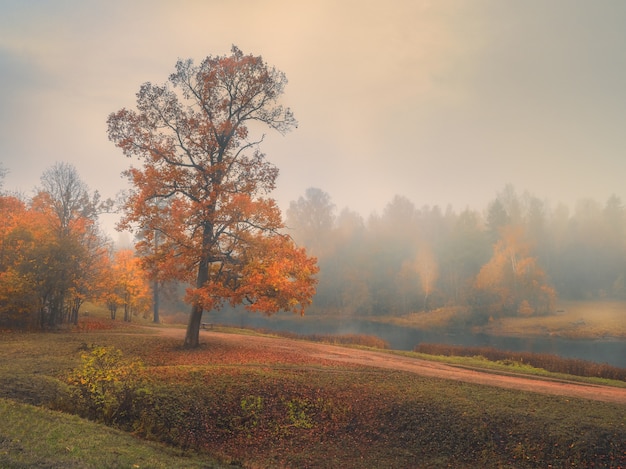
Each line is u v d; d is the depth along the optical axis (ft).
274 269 78.95
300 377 65.16
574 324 216.13
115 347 87.61
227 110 90.48
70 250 124.47
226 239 89.81
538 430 47.70
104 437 37.96
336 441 50.21
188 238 83.51
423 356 97.96
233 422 52.19
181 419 50.01
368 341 139.74
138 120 84.43
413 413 53.21
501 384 67.26
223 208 82.07
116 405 48.19
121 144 83.20
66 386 53.62
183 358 79.71
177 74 89.20
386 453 47.47
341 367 76.18
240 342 104.58
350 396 58.44
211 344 96.32
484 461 45.16
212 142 88.33
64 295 127.54
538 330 215.72
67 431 37.14
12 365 63.36
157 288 177.06
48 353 77.97
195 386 57.31
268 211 84.64
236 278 87.25
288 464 45.01
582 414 51.47
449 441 48.32
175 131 87.86
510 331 220.84
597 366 94.17
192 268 88.89
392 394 58.34
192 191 86.22
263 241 85.40
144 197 81.61
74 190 141.69
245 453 47.01
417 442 48.83
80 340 95.81
